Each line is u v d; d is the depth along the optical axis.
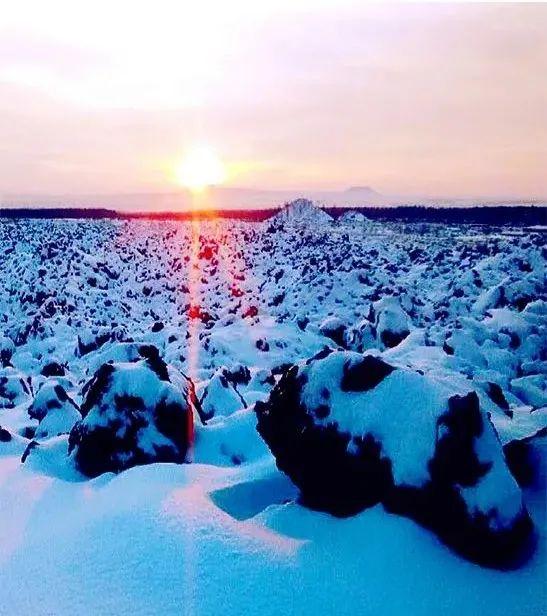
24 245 49.69
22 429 10.02
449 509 4.72
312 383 5.82
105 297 33.97
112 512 5.21
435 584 4.34
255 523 5.17
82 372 17.69
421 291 30.02
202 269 43.53
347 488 5.35
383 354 14.34
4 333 24.88
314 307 28.11
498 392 9.23
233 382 12.64
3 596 4.34
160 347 19.92
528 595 4.27
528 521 4.81
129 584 4.29
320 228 60.31
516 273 28.47
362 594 4.23
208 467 6.51
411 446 5.01
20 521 5.74
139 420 7.04
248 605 4.08
